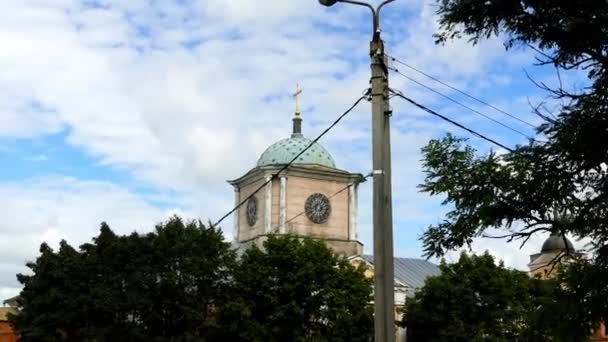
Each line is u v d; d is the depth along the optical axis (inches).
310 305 1851.6
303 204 2581.2
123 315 1815.9
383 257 570.3
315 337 1814.7
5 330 2903.5
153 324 1819.6
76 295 1817.2
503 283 2026.3
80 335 1779.0
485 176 581.3
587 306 553.9
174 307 1822.1
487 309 2025.1
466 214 591.5
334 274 1893.5
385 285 565.3
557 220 574.6
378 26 618.2
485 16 544.7
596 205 555.5
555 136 547.5
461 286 2032.5
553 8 529.3
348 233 2623.0
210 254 1910.7
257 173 2610.7
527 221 583.2
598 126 523.8
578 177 552.7
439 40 572.4
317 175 2615.7
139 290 1809.8
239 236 2687.0
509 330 1979.6
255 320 1830.7
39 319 1807.3
